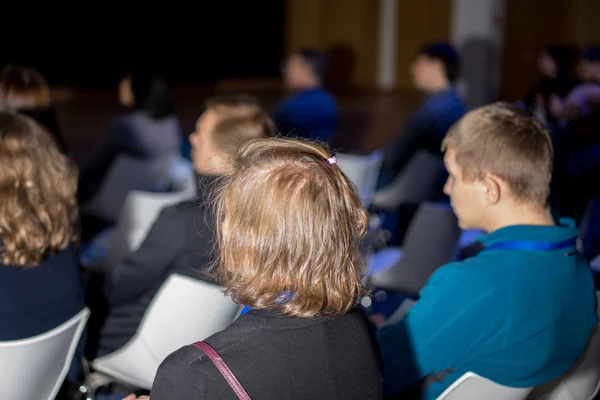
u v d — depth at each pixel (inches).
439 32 483.2
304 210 43.0
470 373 61.4
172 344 82.0
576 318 64.5
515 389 63.8
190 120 396.2
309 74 196.4
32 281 70.1
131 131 164.1
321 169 44.4
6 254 69.1
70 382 86.8
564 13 428.5
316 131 195.2
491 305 61.7
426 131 165.6
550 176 65.1
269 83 580.1
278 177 43.4
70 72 527.5
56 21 517.0
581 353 66.9
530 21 426.3
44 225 71.5
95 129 364.2
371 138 346.6
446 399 62.9
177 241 79.0
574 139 139.1
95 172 166.2
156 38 558.6
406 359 63.9
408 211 170.1
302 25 540.1
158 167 167.8
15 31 502.9
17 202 70.3
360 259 47.3
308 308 43.4
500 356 62.6
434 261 119.6
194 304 78.7
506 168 64.2
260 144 45.8
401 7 498.9
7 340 68.9
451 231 118.5
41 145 75.2
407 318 64.4
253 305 43.8
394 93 496.7
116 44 542.6
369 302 90.5
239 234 43.7
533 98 162.2
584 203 135.6
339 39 527.2
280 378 42.3
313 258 43.1
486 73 420.5
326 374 43.7
